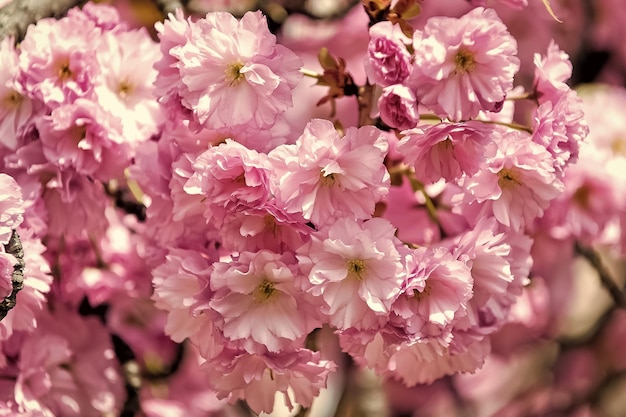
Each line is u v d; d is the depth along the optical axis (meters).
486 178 1.19
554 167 1.19
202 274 1.19
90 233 1.38
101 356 1.44
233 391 1.23
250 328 1.18
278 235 1.18
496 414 1.89
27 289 1.26
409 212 1.29
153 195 1.24
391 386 1.84
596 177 1.42
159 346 1.52
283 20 1.48
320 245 1.16
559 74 1.22
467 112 1.17
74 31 1.27
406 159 1.18
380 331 1.18
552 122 1.19
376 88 1.22
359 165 1.16
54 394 1.41
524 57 1.70
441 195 1.29
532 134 1.20
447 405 1.87
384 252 1.16
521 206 1.20
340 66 1.23
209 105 1.18
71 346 1.42
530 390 1.90
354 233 1.16
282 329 1.18
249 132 1.19
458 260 1.18
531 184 1.20
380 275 1.16
